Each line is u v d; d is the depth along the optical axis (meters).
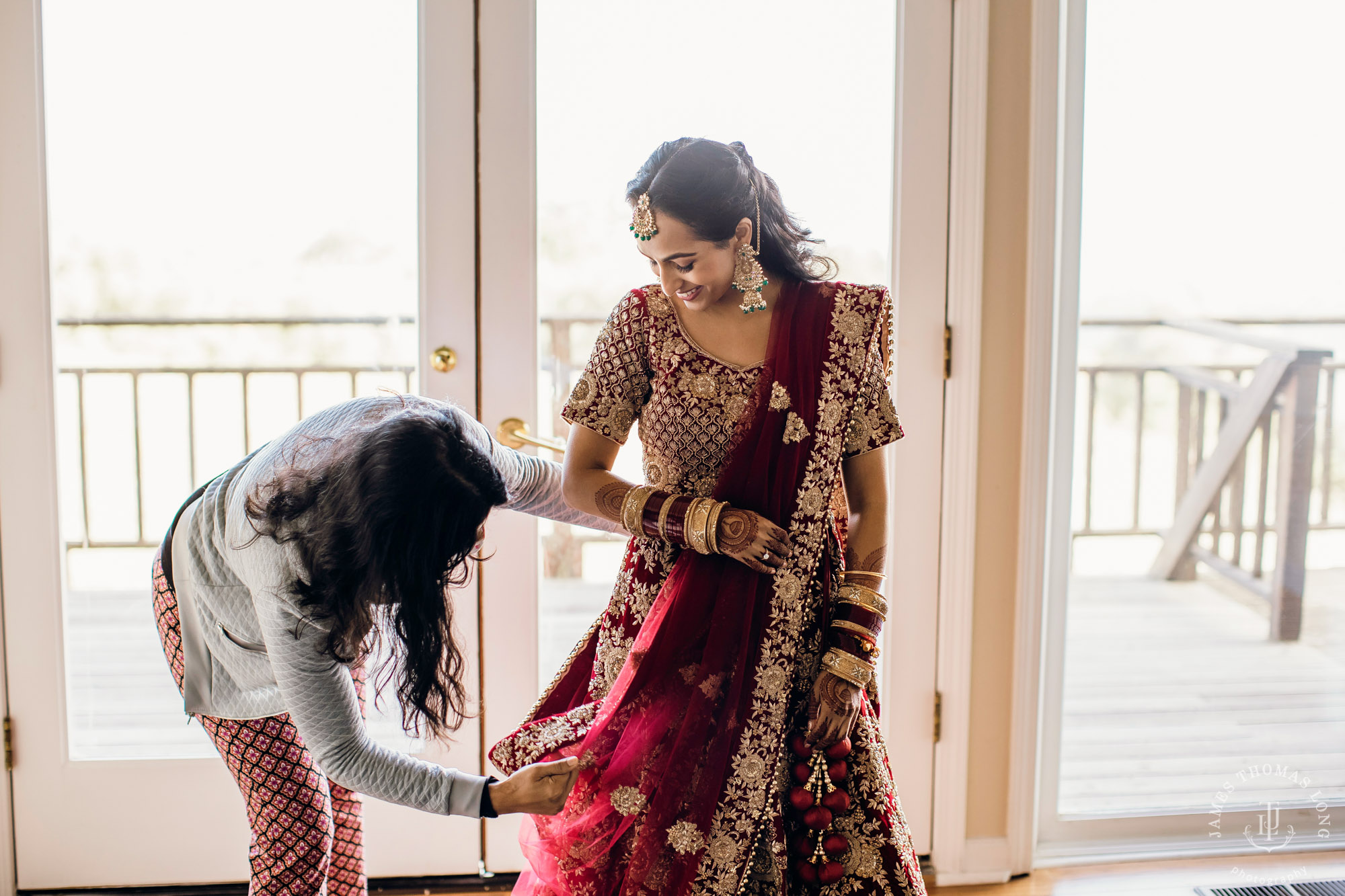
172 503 2.08
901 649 2.17
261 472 1.33
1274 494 2.73
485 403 2.06
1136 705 2.68
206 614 1.41
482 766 2.14
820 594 1.41
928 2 2.01
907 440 2.12
